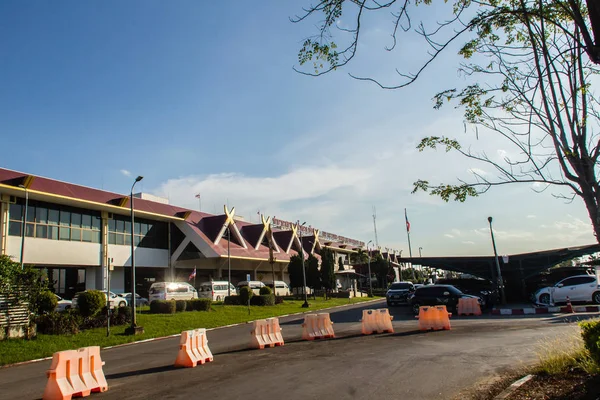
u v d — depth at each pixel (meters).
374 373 9.30
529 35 5.84
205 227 50.16
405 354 11.53
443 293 25.25
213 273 52.12
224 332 22.44
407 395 7.47
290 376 9.40
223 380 9.36
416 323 20.12
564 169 5.68
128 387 9.29
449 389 7.80
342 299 51.56
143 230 43.97
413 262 36.53
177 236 47.59
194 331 12.09
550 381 7.40
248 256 51.25
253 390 8.25
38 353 16.53
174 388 8.85
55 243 34.88
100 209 38.69
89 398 8.46
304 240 71.50
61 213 35.91
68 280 36.88
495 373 8.91
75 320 21.14
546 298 27.17
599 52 4.61
